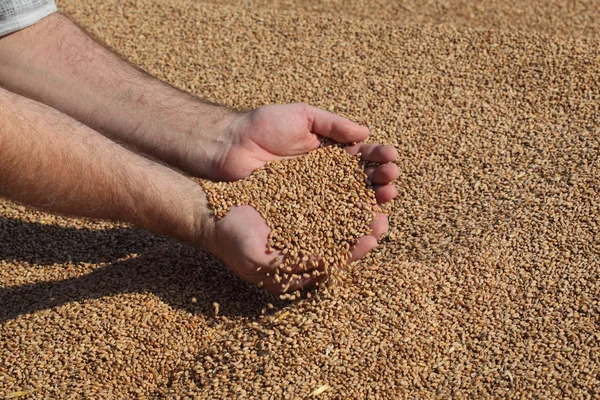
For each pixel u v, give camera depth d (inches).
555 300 51.5
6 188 49.9
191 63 64.9
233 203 52.2
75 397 49.8
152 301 52.2
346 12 72.7
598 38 66.1
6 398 49.7
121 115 56.1
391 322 50.7
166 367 50.8
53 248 55.8
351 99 62.3
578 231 53.8
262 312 51.5
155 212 51.9
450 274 52.5
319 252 51.5
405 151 59.4
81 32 57.0
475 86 62.7
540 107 61.1
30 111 49.9
